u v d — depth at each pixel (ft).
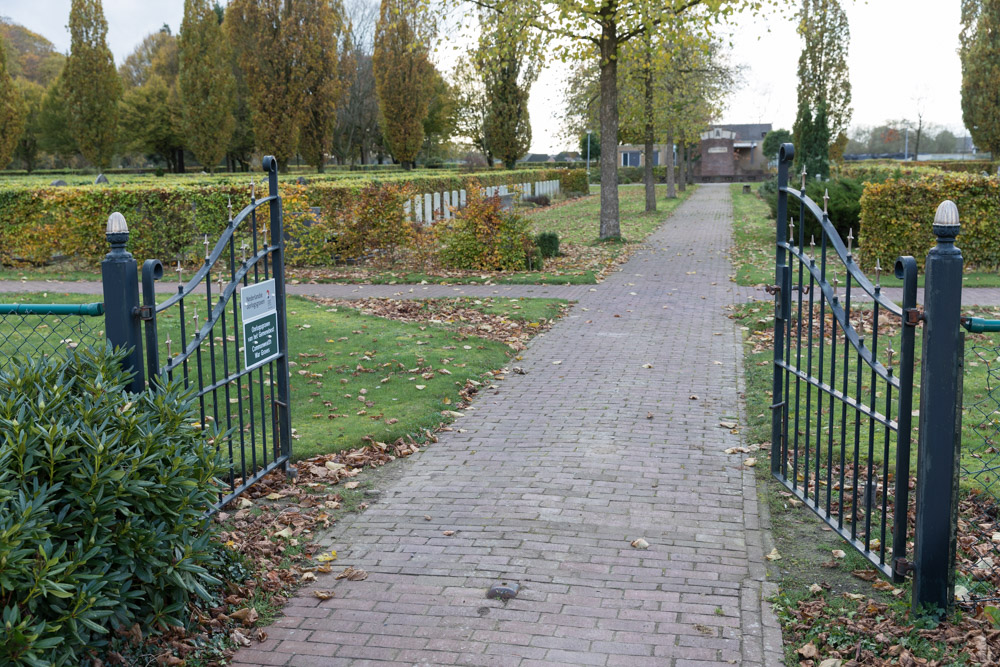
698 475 19.02
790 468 19.15
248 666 11.84
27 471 10.18
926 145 266.16
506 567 14.76
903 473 12.46
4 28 247.70
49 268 54.60
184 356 15.03
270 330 18.45
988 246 48.44
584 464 19.89
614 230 71.41
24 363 12.62
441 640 12.39
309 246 54.70
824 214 15.28
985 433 20.25
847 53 132.05
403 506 17.75
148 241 54.29
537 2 62.44
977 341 30.53
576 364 29.99
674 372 28.48
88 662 10.65
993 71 136.46
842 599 13.21
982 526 15.39
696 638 12.28
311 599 13.84
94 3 156.76
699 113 113.09
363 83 197.67
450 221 54.19
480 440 22.00
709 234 79.15
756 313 37.88
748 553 15.12
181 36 157.07
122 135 181.78
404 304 40.75
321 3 134.92
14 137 147.54
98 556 10.58
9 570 8.86
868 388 25.23
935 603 12.26
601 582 14.12
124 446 11.47
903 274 11.96
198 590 11.98
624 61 70.13
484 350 31.65
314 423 22.90
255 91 134.82
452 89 190.29
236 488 17.98
